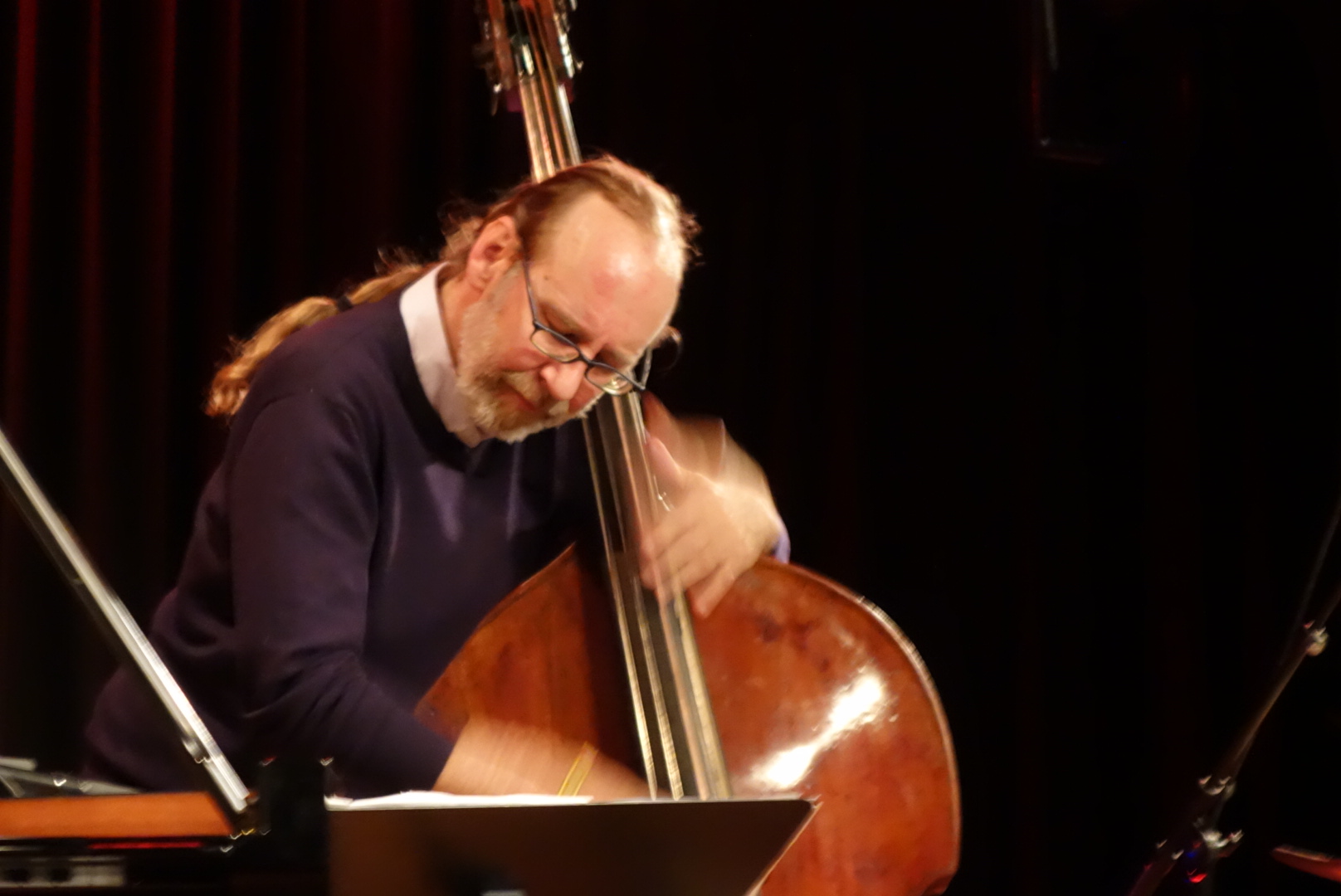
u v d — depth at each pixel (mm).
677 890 2490
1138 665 7984
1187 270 7906
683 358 7969
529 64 4754
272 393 3861
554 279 3889
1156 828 7730
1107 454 8172
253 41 7348
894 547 8086
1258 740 7461
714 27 8172
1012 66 8219
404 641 4023
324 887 2100
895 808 3844
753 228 8148
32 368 6797
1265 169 7727
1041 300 8148
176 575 6930
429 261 7441
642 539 4023
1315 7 7562
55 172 6949
